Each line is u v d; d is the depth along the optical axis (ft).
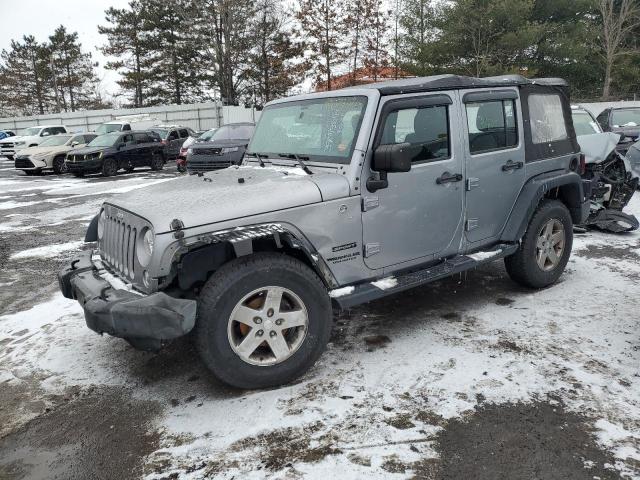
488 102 14.51
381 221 12.34
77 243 26.86
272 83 124.16
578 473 8.33
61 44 205.87
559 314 14.65
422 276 13.05
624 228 23.99
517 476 8.30
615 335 13.17
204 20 122.01
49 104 215.10
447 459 8.75
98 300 10.33
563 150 16.92
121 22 158.81
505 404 10.25
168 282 10.11
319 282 11.34
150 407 10.78
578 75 98.94
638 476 8.21
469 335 13.47
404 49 96.32
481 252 14.78
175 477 8.59
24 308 17.30
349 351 12.84
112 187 50.62
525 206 15.23
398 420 9.85
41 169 66.85
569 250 16.99
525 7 82.53
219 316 10.24
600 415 9.80
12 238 28.50
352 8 109.70
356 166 11.73
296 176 12.05
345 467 8.61
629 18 103.40
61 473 8.86
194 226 10.09
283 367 11.03
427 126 13.08
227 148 42.29
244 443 9.37
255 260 10.64
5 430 10.19
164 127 77.15
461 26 85.10
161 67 155.94
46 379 12.17
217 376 10.52
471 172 13.99
